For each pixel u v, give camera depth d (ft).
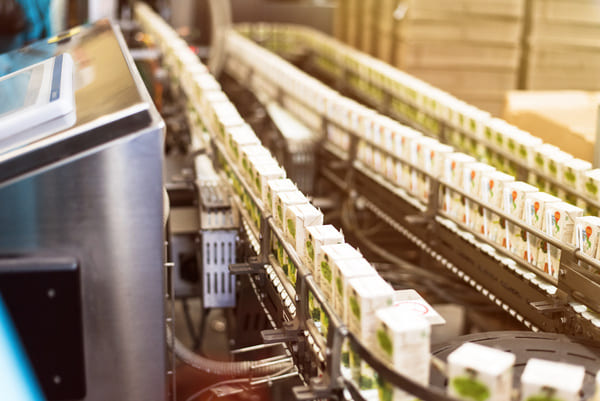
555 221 7.41
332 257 5.63
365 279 5.28
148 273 5.08
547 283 7.58
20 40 13.37
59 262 4.87
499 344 6.19
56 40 9.53
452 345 6.15
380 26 18.44
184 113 13.34
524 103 13.94
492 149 10.92
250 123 16.35
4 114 5.17
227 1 21.89
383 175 11.25
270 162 7.97
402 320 4.86
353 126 12.03
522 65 16.46
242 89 19.38
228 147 9.53
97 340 5.13
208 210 8.97
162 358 5.27
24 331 4.91
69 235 4.90
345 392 5.38
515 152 10.26
